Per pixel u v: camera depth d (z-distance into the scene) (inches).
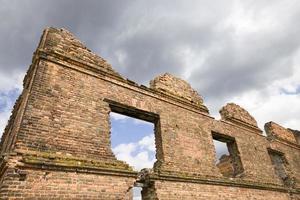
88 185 212.2
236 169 396.8
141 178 272.2
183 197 276.1
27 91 245.1
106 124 262.7
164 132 312.3
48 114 226.5
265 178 408.2
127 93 304.0
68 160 213.3
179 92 374.0
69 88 255.0
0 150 312.5
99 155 238.2
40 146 207.9
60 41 277.7
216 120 402.0
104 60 307.1
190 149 325.4
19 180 184.4
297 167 523.8
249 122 472.7
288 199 423.5
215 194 309.7
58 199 193.5
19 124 211.8
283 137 553.0
